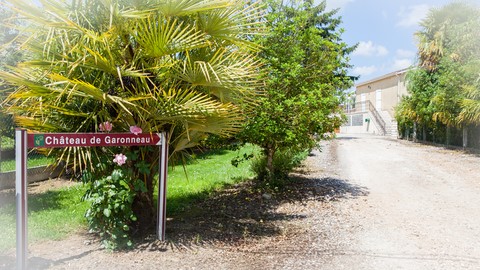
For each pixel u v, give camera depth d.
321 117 8.45
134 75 4.43
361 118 39.38
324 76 9.34
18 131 3.86
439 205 7.85
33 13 4.22
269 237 5.57
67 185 10.01
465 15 21.09
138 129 4.70
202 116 4.68
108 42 4.46
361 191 9.30
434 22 22.23
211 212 7.04
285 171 10.74
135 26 4.59
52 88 4.32
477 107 16.69
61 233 5.46
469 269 4.44
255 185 9.54
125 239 4.88
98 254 4.58
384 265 4.53
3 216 6.54
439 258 4.79
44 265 4.18
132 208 5.27
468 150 18.84
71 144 4.23
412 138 26.19
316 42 9.02
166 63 4.71
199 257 4.60
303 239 5.51
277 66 8.34
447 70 18.97
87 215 4.76
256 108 7.73
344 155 17.03
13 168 12.18
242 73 5.01
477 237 5.70
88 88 4.19
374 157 16.30
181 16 4.97
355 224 6.38
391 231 5.99
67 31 4.47
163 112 4.67
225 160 15.56
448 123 19.58
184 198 8.11
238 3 5.09
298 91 8.55
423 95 21.97
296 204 7.89
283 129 8.05
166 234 5.39
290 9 8.87
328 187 9.76
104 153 5.01
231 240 5.34
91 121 4.78
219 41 5.39
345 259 4.70
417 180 10.84
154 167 5.43
